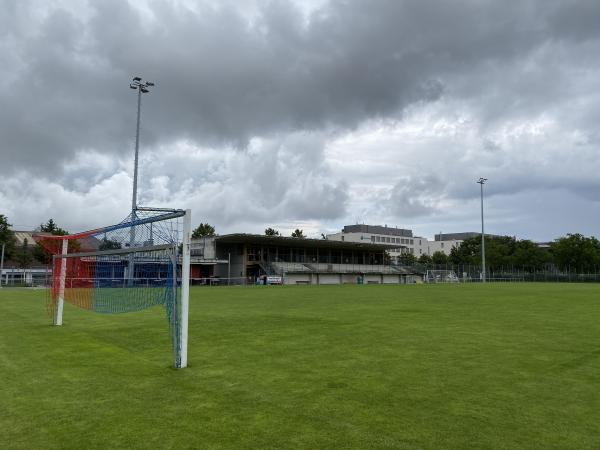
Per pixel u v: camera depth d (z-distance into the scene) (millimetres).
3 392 6297
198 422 5043
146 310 18078
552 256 90562
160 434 4699
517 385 6465
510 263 91375
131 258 14945
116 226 11789
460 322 13875
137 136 43531
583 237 82250
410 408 5473
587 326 12836
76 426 4953
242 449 4309
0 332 12320
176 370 7582
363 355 8695
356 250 87125
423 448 4293
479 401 5719
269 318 15258
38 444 4480
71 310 18578
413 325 13164
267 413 5328
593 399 5789
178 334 8148
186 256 8086
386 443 4418
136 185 43000
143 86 43969
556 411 5332
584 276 77062
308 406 5570
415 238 145125
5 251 61781
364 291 37719
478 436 4586
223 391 6270
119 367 7859
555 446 4340
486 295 29844
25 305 21672
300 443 4434
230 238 67312
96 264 23125
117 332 12266
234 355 8805
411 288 45219
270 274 68188
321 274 74375
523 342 10094
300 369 7559
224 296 29797
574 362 7980
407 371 7352
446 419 5078
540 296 28438
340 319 14844
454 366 7695
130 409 5520
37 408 5578
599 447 4320
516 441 4457
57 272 15195
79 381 6879
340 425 4914
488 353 8820
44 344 10328
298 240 70938
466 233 154750
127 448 4359
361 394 6059
